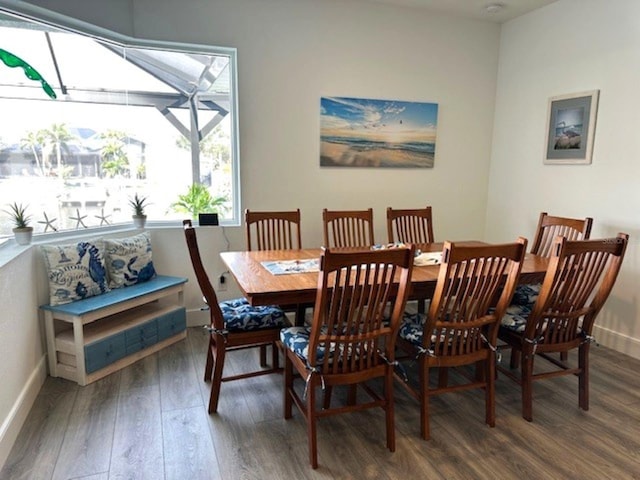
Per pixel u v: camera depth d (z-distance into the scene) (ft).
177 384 8.23
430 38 12.40
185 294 11.25
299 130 11.60
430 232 11.66
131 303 8.98
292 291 6.40
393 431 6.40
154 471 5.88
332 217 10.76
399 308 6.12
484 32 12.97
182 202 11.50
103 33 9.61
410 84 12.42
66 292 8.43
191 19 10.29
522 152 12.60
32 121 8.68
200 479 5.75
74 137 9.55
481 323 6.69
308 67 11.39
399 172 12.80
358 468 6.03
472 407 7.70
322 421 7.18
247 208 11.52
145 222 10.84
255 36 10.84
